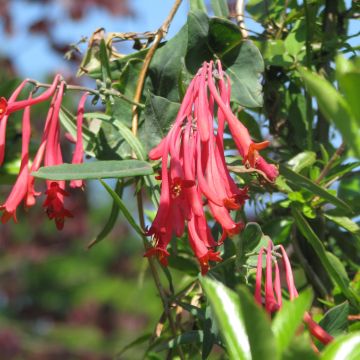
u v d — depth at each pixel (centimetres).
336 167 63
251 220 73
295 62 64
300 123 66
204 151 52
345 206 57
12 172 69
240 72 59
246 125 67
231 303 44
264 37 67
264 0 68
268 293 51
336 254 68
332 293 64
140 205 61
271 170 52
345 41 65
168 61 62
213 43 60
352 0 65
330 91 40
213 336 55
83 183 55
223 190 51
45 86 57
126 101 61
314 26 63
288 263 53
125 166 53
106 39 65
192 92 53
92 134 62
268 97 66
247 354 43
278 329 42
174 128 52
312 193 60
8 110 55
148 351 62
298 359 40
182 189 51
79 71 66
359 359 42
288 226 66
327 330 52
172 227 51
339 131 41
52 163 55
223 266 60
